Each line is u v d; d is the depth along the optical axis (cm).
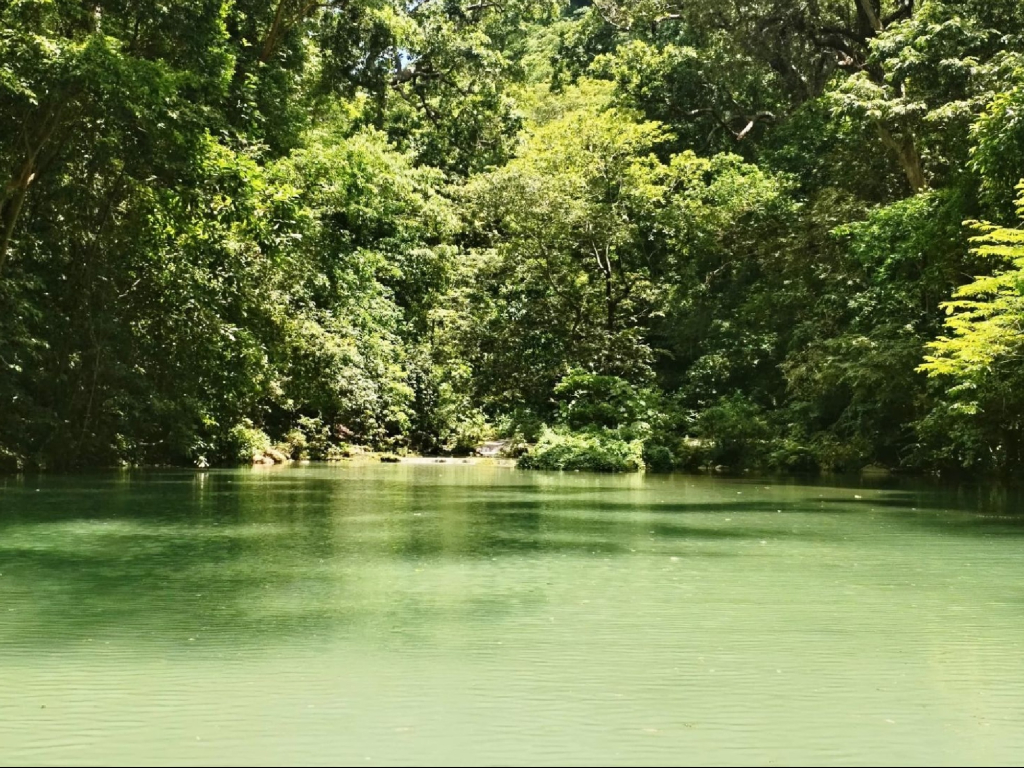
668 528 1014
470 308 3058
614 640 496
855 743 338
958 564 762
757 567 745
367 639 498
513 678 422
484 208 3100
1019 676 428
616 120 3131
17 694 395
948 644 490
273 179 2050
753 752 329
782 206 2988
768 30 3331
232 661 450
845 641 496
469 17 3903
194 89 1759
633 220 3119
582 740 340
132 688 405
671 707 380
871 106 2427
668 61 3716
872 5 3017
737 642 493
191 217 1800
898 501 1397
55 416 1842
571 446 2441
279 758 320
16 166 1677
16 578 676
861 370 2219
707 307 3009
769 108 3775
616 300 3089
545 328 3009
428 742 337
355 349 2547
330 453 2684
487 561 770
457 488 1606
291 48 2494
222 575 695
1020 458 1847
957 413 1730
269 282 2206
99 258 1930
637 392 2791
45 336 1848
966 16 2478
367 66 3016
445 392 2955
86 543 857
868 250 2361
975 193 2006
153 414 2039
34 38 1490
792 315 2802
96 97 1552
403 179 2630
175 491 1422
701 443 2531
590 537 930
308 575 698
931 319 2355
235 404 2248
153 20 1741
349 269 2594
